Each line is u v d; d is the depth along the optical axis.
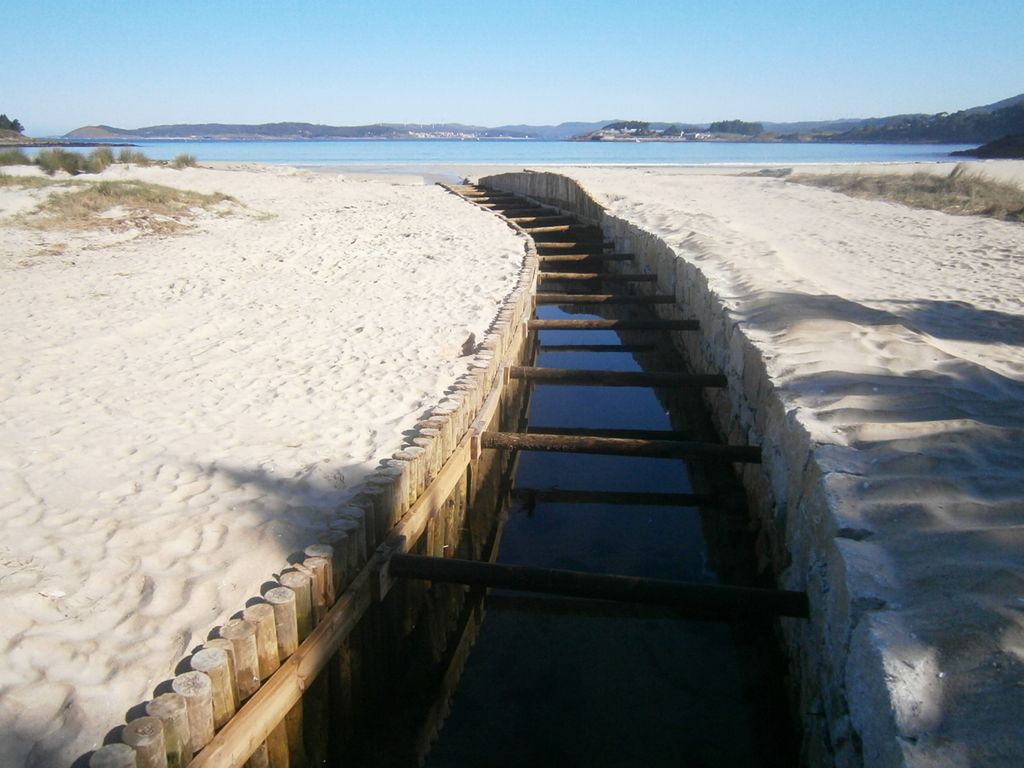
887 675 2.40
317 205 21.36
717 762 3.94
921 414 4.34
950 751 2.10
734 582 5.37
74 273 10.92
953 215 18.66
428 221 17.92
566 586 3.88
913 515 3.23
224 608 3.36
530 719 4.24
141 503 4.31
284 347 7.60
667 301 10.93
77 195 16.52
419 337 7.93
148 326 8.21
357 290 10.25
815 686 3.61
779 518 4.85
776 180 32.19
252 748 2.84
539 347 11.49
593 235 18.05
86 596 3.42
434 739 4.07
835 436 4.21
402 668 4.36
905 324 6.29
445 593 4.96
